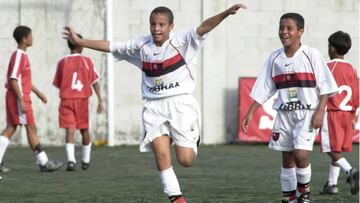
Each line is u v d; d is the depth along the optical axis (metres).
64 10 56.16
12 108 38.44
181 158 23.67
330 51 31.22
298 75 24.56
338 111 30.28
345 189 32.25
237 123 57.34
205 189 31.88
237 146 55.88
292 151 25.11
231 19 57.59
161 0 56.88
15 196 30.08
